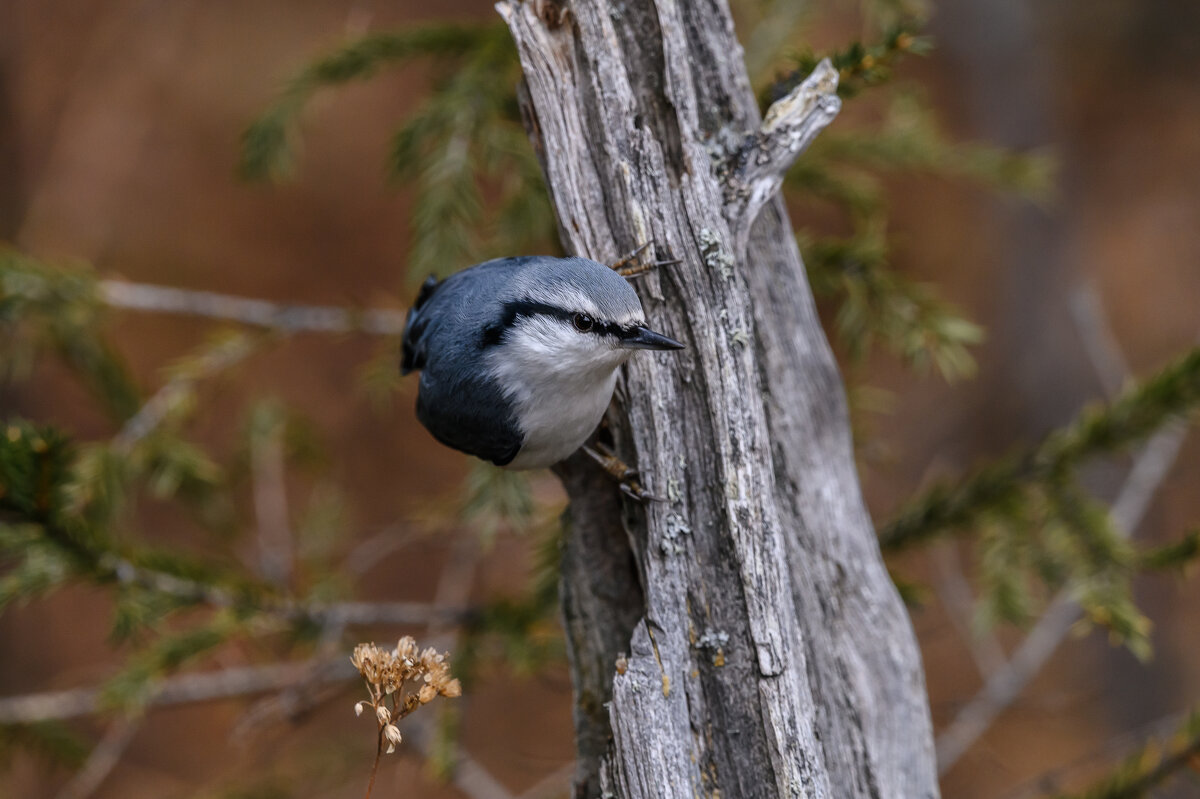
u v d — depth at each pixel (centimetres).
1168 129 1775
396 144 741
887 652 524
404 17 1645
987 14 1509
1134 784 598
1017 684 831
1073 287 1538
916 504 718
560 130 496
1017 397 1603
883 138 813
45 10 1540
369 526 1471
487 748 1293
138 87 1670
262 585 707
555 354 491
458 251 698
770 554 466
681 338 486
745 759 457
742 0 873
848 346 735
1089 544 668
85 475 716
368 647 403
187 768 1373
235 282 1614
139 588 643
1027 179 827
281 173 840
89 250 1537
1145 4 1766
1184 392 662
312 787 956
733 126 514
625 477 499
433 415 577
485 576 1233
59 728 848
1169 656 1379
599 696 520
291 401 1591
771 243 529
